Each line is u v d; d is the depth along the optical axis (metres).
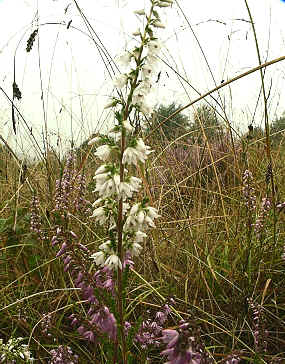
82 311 3.43
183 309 3.41
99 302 2.40
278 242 4.15
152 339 2.67
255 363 2.65
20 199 4.98
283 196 4.73
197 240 4.26
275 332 3.15
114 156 2.17
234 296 3.48
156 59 2.08
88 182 4.89
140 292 3.70
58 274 3.89
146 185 4.04
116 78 2.08
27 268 3.95
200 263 3.79
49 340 3.17
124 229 2.19
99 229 4.29
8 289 3.74
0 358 2.50
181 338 1.68
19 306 3.29
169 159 6.23
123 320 2.34
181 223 4.68
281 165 5.71
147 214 2.18
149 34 2.08
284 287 3.72
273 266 3.88
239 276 3.82
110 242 2.24
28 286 3.92
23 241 4.04
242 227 4.38
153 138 6.25
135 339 2.66
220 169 6.06
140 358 2.81
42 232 3.90
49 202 4.58
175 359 1.66
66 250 2.58
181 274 3.83
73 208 4.34
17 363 2.58
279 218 4.48
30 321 3.44
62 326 3.39
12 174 5.50
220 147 6.12
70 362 2.69
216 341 3.18
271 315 3.45
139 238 2.25
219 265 4.15
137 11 2.09
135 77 2.07
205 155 5.84
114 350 2.38
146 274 3.96
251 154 5.80
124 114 2.10
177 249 4.04
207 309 3.54
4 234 4.16
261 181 4.83
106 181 2.11
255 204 4.29
